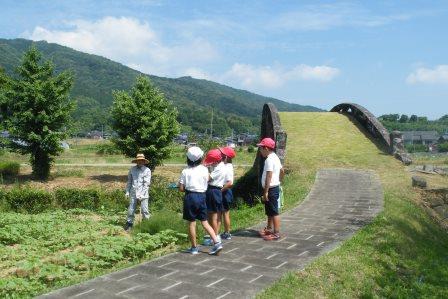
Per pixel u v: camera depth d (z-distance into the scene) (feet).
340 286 20.70
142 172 40.01
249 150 194.70
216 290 18.86
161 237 31.19
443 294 23.15
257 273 21.38
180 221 34.71
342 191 49.03
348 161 65.77
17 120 95.91
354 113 92.07
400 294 21.56
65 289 18.97
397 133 68.74
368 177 56.24
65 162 141.08
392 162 64.90
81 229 38.93
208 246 27.17
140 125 96.73
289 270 21.86
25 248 31.04
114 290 18.79
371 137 79.25
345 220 35.78
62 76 99.66
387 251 27.53
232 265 22.74
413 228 36.76
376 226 33.19
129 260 27.63
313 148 73.00
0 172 99.66
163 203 65.67
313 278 21.03
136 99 97.96
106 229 39.17
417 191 50.55
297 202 43.88
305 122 88.79
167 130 99.40
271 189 28.63
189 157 25.18
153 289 18.94
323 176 57.11
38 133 96.89
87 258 26.68
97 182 92.32
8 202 60.18
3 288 21.34
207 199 26.84
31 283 22.18
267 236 28.84
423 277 25.48
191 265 22.71
